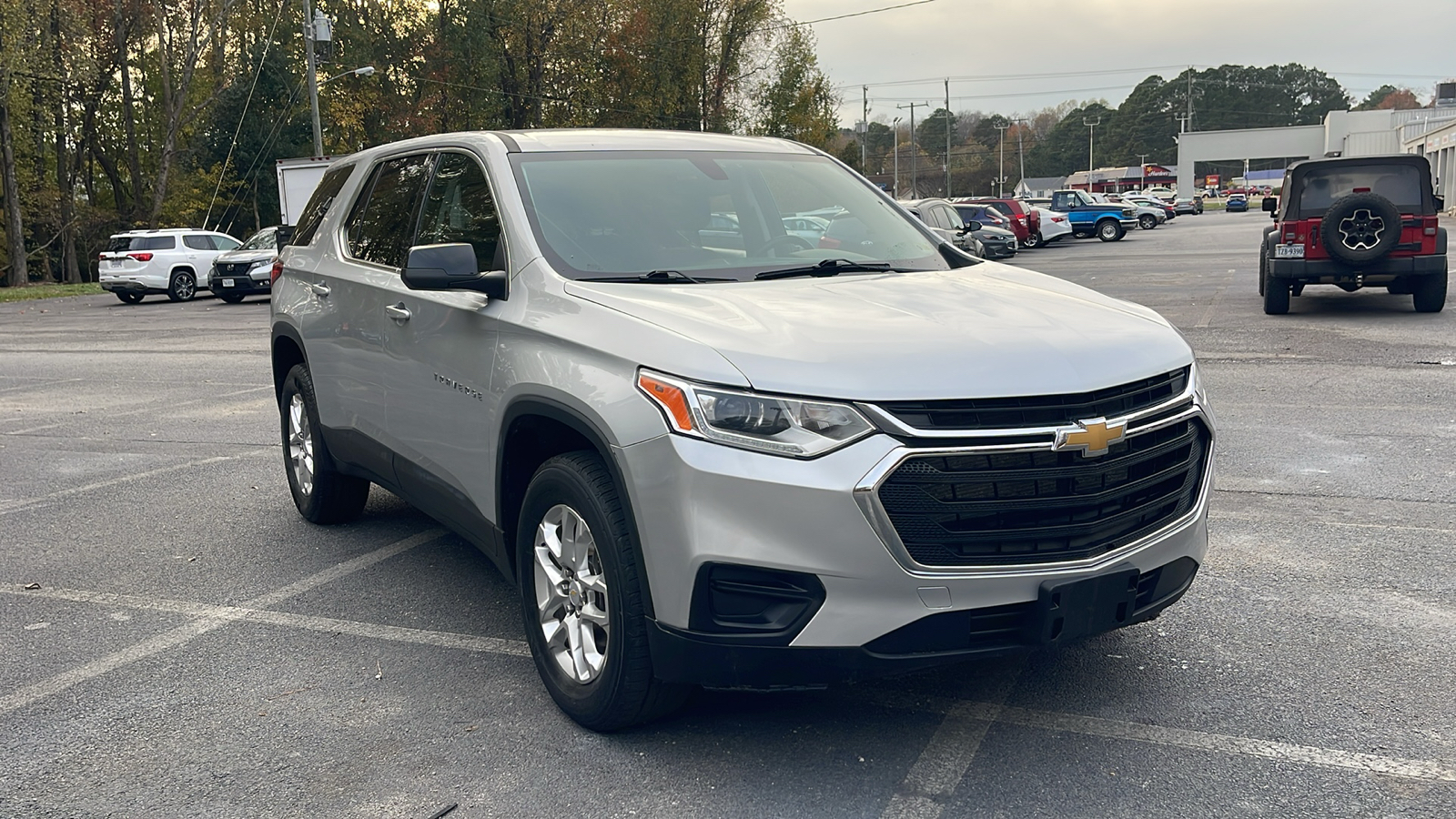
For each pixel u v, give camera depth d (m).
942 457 2.95
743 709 3.70
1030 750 3.37
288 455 6.33
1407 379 9.48
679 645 3.12
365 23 49.69
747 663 3.05
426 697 3.92
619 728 3.51
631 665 3.29
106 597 5.12
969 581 2.98
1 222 45.03
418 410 4.52
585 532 3.49
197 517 6.50
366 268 5.11
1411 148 64.69
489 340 3.93
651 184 4.39
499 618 4.70
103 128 51.22
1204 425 3.47
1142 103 166.12
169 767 3.45
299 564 5.52
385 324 4.75
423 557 5.58
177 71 48.12
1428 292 13.62
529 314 3.76
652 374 3.16
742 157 4.78
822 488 2.91
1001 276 4.21
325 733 3.65
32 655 4.43
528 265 3.90
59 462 8.23
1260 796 3.07
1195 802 3.05
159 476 7.64
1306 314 14.30
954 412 2.96
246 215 51.66
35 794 3.30
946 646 3.02
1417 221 13.38
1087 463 3.06
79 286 37.56
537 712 3.77
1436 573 4.83
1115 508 3.18
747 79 58.78
